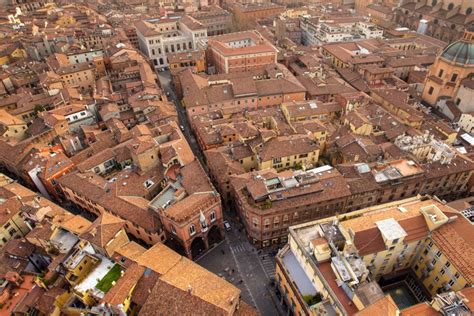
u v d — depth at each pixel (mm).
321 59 194125
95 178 110250
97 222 83250
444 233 73750
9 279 80000
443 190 108062
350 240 70812
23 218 99125
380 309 55781
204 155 125500
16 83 175250
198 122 136000
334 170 99312
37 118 142750
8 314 74875
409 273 83625
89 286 76562
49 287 80062
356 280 62500
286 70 176125
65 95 152625
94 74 182500
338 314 63156
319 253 67375
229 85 156500
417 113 135875
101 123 144125
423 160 113062
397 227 74000
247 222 94875
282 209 88750
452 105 146000
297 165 113875
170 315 67625
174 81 180625
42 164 113750
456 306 58562
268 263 93625
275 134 116688
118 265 80375
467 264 68000
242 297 85375
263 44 192500
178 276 73312
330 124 137000
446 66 144375
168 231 92625
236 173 105938
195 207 88562
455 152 109688
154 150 112188
